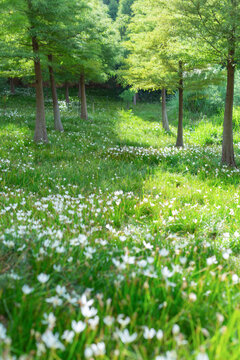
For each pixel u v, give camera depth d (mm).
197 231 4613
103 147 12883
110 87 48625
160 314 2113
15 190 6188
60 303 1846
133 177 8320
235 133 20875
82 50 14328
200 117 25984
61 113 24422
